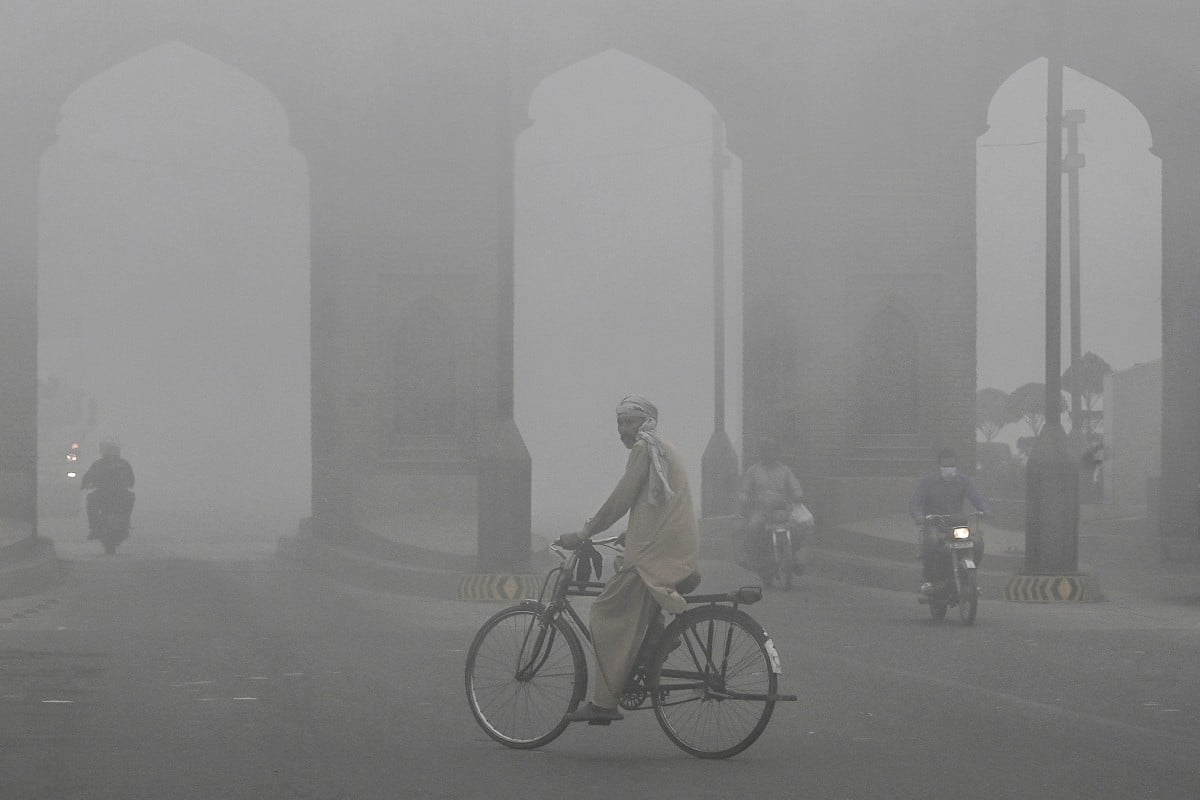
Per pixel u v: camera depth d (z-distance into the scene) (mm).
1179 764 6668
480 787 6043
